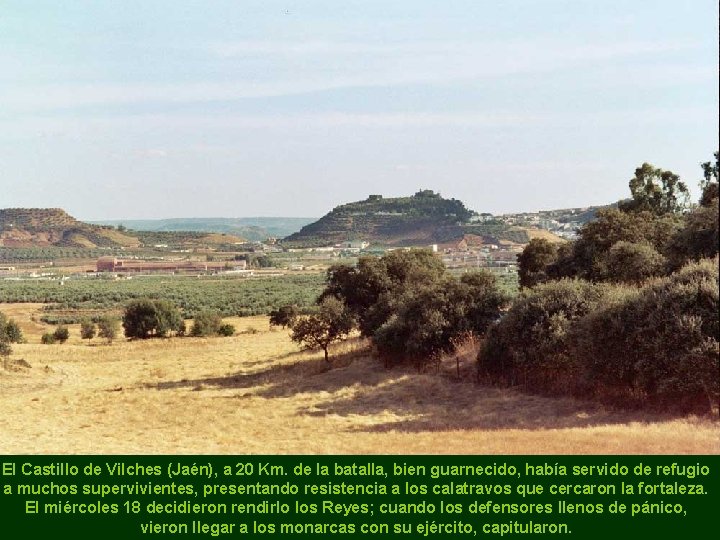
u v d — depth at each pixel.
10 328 88.81
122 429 32.50
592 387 32.44
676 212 67.44
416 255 66.06
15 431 32.09
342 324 56.16
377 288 61.12
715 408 27.12
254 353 71.44
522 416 30.70
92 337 99.06
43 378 57.53
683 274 30.86
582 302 36.31
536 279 56.66
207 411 37.09
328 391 42.81
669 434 23.03
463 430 27.81
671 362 28.12
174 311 97.38
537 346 35.62
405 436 26.73
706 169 62.16
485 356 38.94
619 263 45.81
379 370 47.53
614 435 23.28
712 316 28.16
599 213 52.72
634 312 30.77
